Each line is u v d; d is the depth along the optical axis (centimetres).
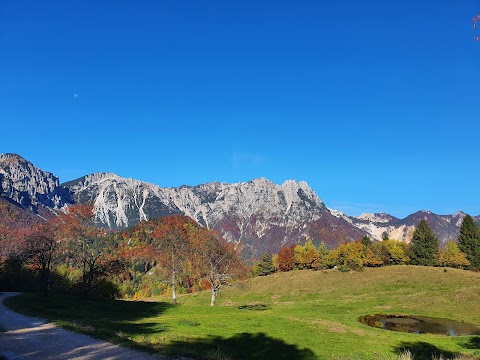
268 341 3416
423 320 6662
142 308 5981
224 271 7794
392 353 3409
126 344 2069
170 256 7638
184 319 4472
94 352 1897
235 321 4712
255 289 12438
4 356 1811
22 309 4197
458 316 6912
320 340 3816
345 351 3356
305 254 15138
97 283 8319
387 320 6631
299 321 5119
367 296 9769
